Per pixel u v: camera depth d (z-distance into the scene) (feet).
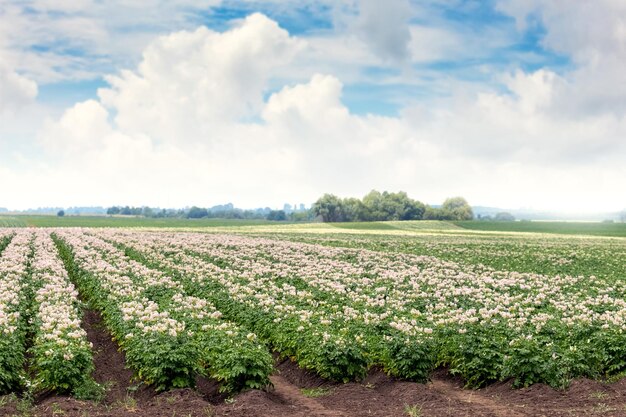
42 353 55.72
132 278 101.55
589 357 56.13
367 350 60.75
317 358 59.67
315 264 132.05
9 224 408.67
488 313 70.74
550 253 177.99
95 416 46.39
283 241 208.33
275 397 55.16
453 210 650.84
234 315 81.66
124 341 67.10
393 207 625.41
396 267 128.47
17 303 76.18
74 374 53.78
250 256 145.18
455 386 57.82
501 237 289.53
